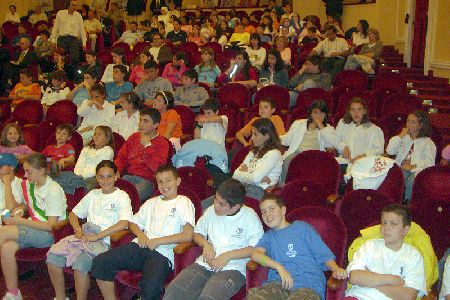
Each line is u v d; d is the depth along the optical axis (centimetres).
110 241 389
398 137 517
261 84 783
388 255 316
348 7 1370
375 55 941
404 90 812
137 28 1296
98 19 1309
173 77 805
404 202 493
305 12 1469
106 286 372
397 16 1167
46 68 1007
